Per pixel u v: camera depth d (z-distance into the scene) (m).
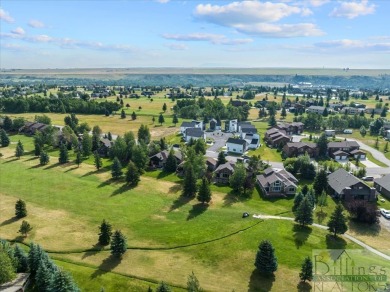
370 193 88.00
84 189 95.62
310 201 79.88
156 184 100.69
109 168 115.44
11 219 76.44
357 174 106.69
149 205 85.38
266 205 86.06
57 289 47.12
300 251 62.78
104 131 181.12
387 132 166.50
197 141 129.88
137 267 58.44
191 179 90.69
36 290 51.16
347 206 82.25
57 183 100.06
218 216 78.38
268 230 70.50
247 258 60.62
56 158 127.56
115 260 60.50
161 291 47.28
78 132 164.50
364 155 132.00
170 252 63.50
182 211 81.81
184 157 116.06
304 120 190.25
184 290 52.44
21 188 95.81
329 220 74.06
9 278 50.53
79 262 59.59
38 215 78.75
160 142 134.62
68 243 66.00
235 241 66.44
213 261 60.28
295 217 74.38
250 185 93.25
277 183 91.75
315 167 107.88
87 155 130.75
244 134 155.12
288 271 56.78
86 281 54.22
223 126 198.00
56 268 53.16
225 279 55.19
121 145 123.50
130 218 77.94
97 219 77.19
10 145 148.00
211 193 90.38
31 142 153.12
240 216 78.12
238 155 134.88
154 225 74.38
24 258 54.56
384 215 80.19
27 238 67.81
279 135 150.50
